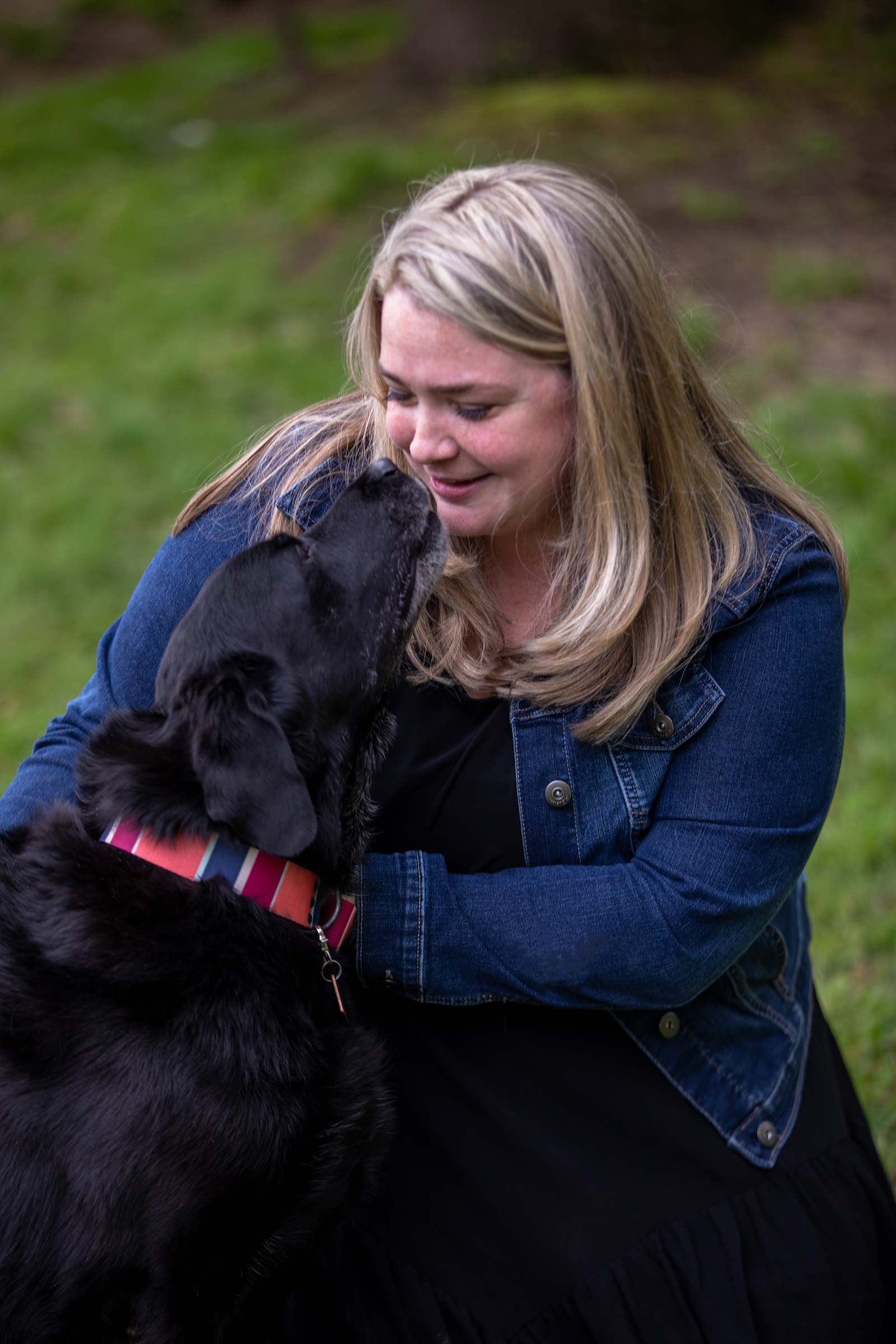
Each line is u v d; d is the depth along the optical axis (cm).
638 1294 239
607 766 244
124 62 1747
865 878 429
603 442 222
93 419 786
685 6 1411
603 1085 248
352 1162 244
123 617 279
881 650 529
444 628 250
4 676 575
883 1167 287
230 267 971
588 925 233
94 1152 221
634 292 223
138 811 243
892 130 1214
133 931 233
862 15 1517
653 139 1188
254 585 250
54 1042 227
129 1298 226
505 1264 246
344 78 1482
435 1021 253
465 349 212
